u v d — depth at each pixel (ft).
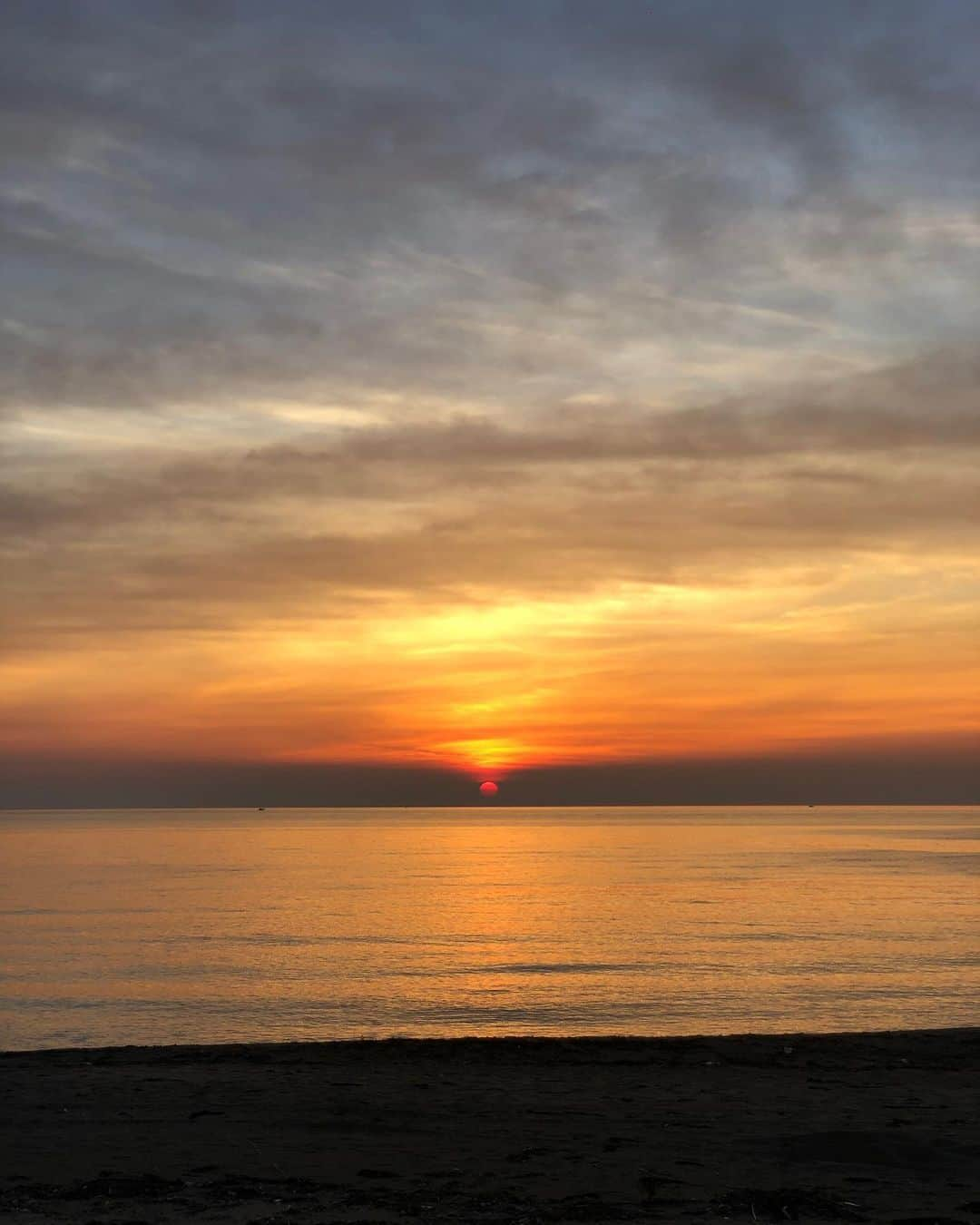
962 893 381.81
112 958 218.38
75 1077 57.88
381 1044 67.87
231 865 577.02
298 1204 35.70
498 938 252.62
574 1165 41.04
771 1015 150.82
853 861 595.06
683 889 405.39
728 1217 34.45
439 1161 41.68
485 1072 59.52
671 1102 51.75
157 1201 35.99
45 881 453.58
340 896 381.19
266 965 207.00
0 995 172.65
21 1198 36.60
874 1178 39.50
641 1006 159.22
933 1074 58.80
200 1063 62.59
